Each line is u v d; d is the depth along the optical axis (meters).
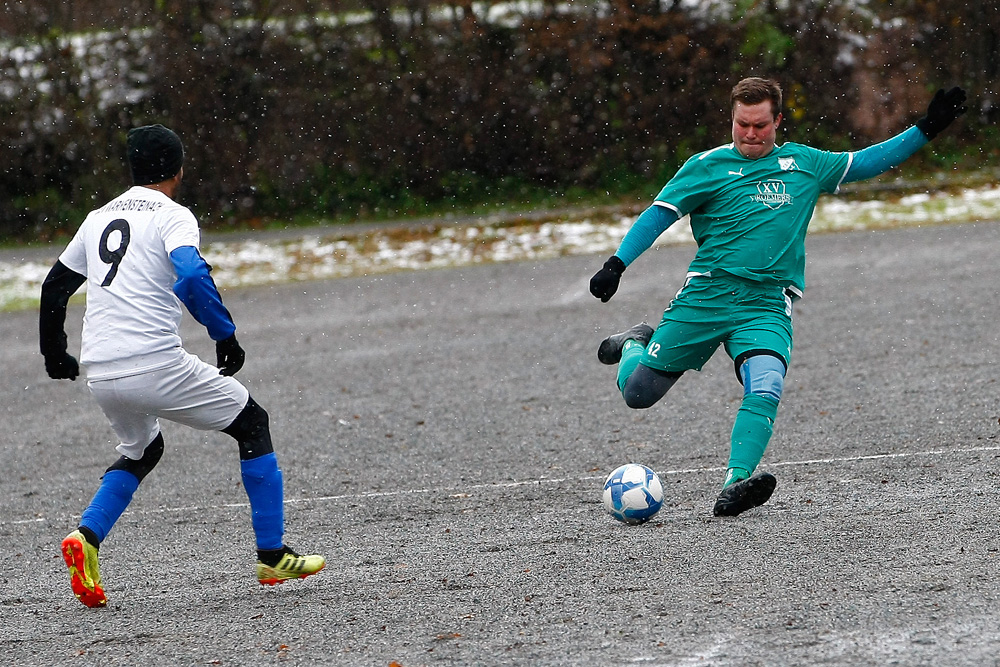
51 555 23.38
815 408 32.19
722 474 25.88
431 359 44.28
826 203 78.75
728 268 21.03
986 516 20.42
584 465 28.02
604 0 83.38
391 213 84.25
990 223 68.00
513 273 64.19
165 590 19.75
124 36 81.81
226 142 83.31
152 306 18.05
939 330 42.22
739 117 20.69
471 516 23.94
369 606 17.77
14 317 61.47
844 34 83.12
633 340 23.34
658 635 15.37
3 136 81.81
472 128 84.56
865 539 19.44
